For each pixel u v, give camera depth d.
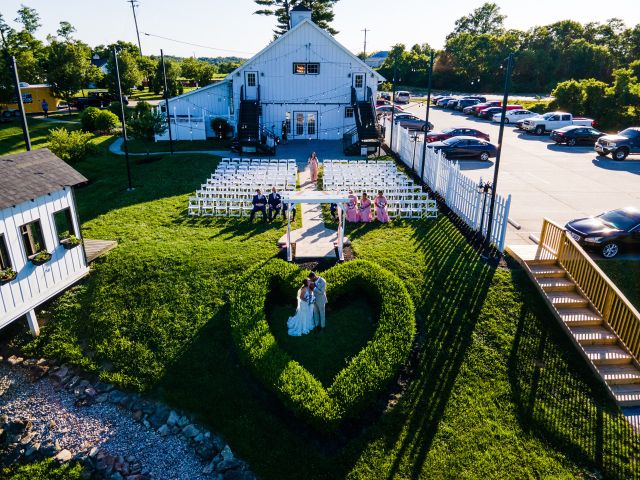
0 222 11.23
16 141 34.25
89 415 10.81
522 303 12.70
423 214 18.80
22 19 62.84
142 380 11.44
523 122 39.62
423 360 11.28
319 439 9.72
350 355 11.57
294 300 13.41
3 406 11.09
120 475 9.46
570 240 13.12
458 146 28.28
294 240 16.25
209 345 12.02
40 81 52.75
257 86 35.19
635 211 15.21
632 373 10.81
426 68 85.75
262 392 10.80
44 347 12.48
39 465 9.77
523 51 76.81
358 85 35.69
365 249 15.47
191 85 80.94
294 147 33.81
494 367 11.03
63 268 13.31
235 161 28.34
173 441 10.14
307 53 34.62
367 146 31.34
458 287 13.31
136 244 15.95
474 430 9.68
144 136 32.97
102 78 55.12
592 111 43.22
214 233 17.08
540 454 9.26
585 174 25.11
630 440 9.50
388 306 12.37
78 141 25.25
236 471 9.36
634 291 13.36
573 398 10.38
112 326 12.78
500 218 14.85
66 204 13.34
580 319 11.88
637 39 85.12
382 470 9.03
